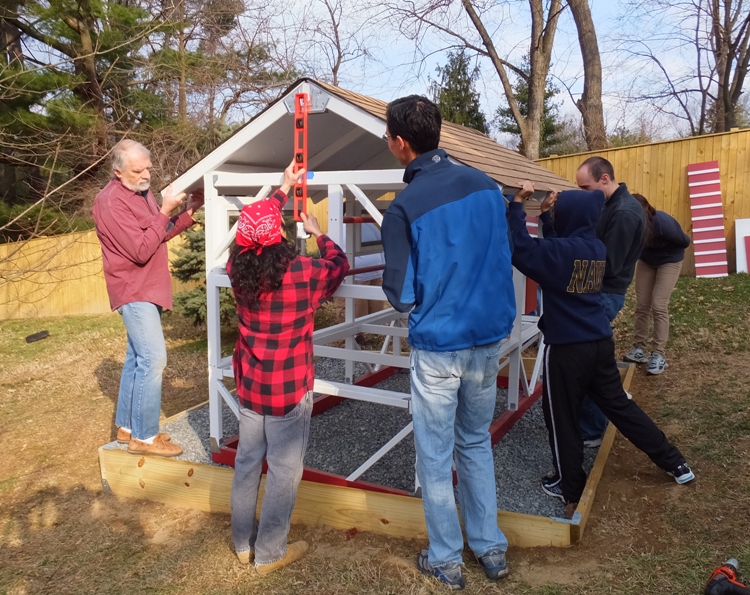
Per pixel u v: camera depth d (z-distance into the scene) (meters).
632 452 3.76
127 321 3.64
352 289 3.20
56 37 11.16
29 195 13.61
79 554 3.16
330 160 4.11
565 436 2.98
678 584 2.51
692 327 6.32
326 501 3.18
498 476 3.48
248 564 2.94
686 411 4.29
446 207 2.39
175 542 3.21
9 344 9.23
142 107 12.21
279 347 2.73
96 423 5.18
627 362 5.52
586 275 2.94
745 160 8.42
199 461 3.87
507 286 2.53
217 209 3.64
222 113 13.58
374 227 6.03
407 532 3.02
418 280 2.43
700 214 8.49
